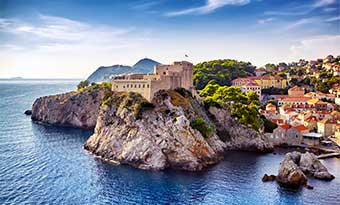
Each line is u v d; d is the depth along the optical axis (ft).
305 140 526.57
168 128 409.90
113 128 445.37
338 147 498.69
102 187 316.81
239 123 509.35
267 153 468.75
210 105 539.29
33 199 284.61
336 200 290.76
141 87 473.26
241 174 362.12
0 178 332.60
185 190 312.09
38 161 395.55
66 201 282.77
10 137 534.37
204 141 416.67
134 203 281.95
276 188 317.83
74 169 369.71
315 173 352.90
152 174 362.12
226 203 282.97
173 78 506.48
